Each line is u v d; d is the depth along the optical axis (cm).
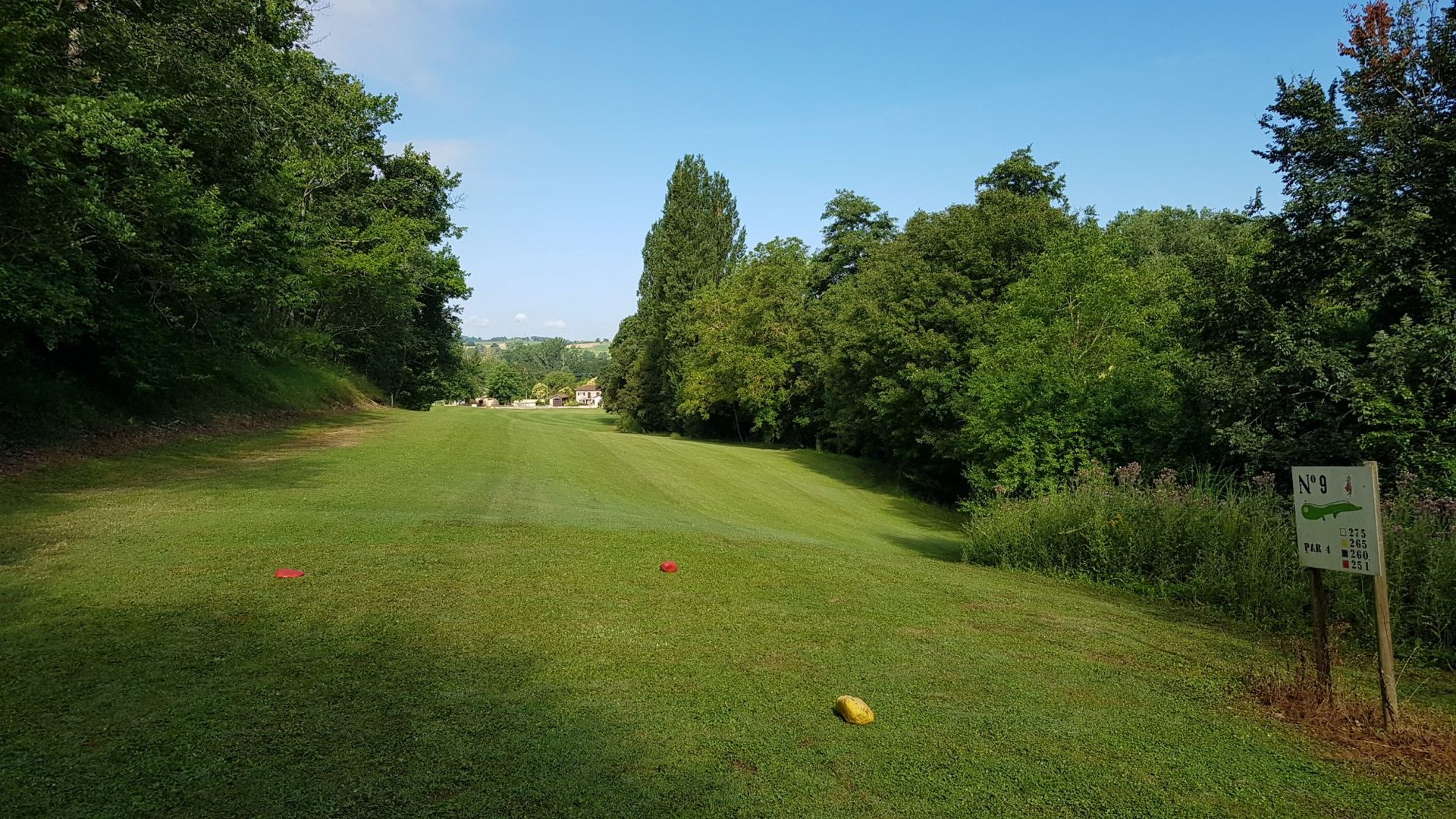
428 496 1213
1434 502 804
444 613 575
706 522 1416
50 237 1130
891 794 330
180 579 628
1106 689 484
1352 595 701
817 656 524
